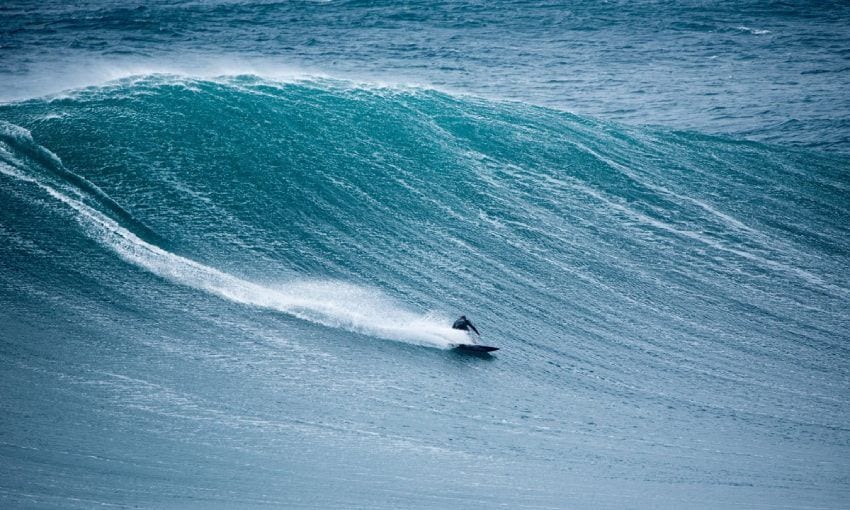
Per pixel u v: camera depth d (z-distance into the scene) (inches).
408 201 3255.4
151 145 3240.7
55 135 3191.4
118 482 1518.2
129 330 2274.9
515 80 5989.2
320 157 3410.4
